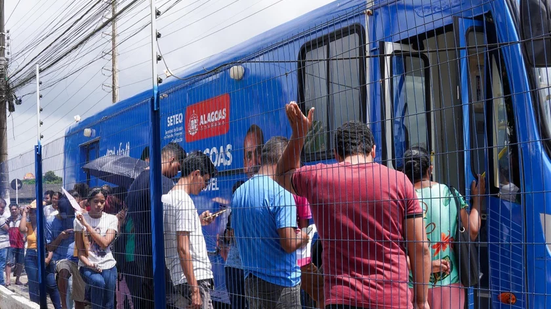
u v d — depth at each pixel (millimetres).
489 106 4074
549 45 3170
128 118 5918
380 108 3977
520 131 3895
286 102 4504
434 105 4207
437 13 4281
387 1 4391
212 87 5078
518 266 3770
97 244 6289
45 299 8125
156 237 5133
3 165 10461
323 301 3535
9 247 9953
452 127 4160
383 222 3104
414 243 3084
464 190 4047
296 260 3889
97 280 6273
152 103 5398
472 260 3842
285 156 3629
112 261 5977
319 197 3373
